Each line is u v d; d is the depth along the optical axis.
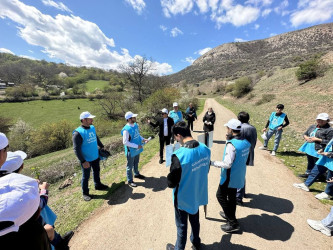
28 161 13.16
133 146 3.88
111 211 3.43
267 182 4.32
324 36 109.00
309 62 20.94
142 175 4.80
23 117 35.47
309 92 16.62
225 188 2.59
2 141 1.34
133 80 32.34
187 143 1.97
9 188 0.98
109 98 29.31
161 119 5.33
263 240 2.63
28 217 0.99
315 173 3.69
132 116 4.06
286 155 6.04
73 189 4.91
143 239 2.75
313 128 4.18
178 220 2.12
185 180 1.93
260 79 40.03
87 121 3.65
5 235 0.91
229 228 2.77
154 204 3.59
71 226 3.09
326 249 2.45
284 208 3.33
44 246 1.12
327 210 3.23
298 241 2.60
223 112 19.67
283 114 5.93
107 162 6.71
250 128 3.20
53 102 48.59
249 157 3.26
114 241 2.74
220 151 6.79
